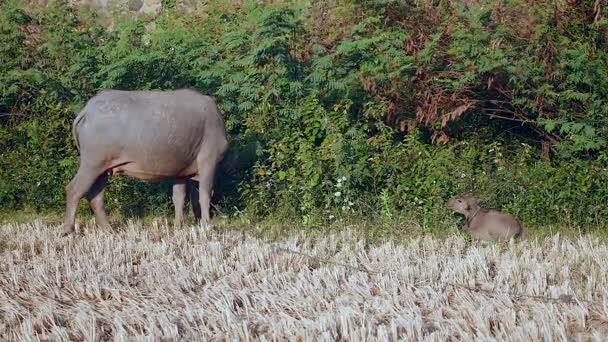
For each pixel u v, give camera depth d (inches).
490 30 489.4
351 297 311.1
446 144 491.2
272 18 489.7
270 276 340.2
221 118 445.1
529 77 476.4
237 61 503.2
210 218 453.4
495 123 503.2
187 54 512.1
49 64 532.7
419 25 499.8
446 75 487.2
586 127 466.3
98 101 429.7
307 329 278.1
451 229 422.0
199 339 279.3
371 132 504.1
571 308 290.8
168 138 428.5
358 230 425.1
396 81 487.2
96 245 398.3
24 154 510.6
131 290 331.3
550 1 490.9
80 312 305.3
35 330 298.5
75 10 570.3
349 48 480.4
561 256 362.9
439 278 336.8
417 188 454.6
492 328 281.7
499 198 450.0
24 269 364.2
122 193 487.5
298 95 491.2
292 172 464.1
